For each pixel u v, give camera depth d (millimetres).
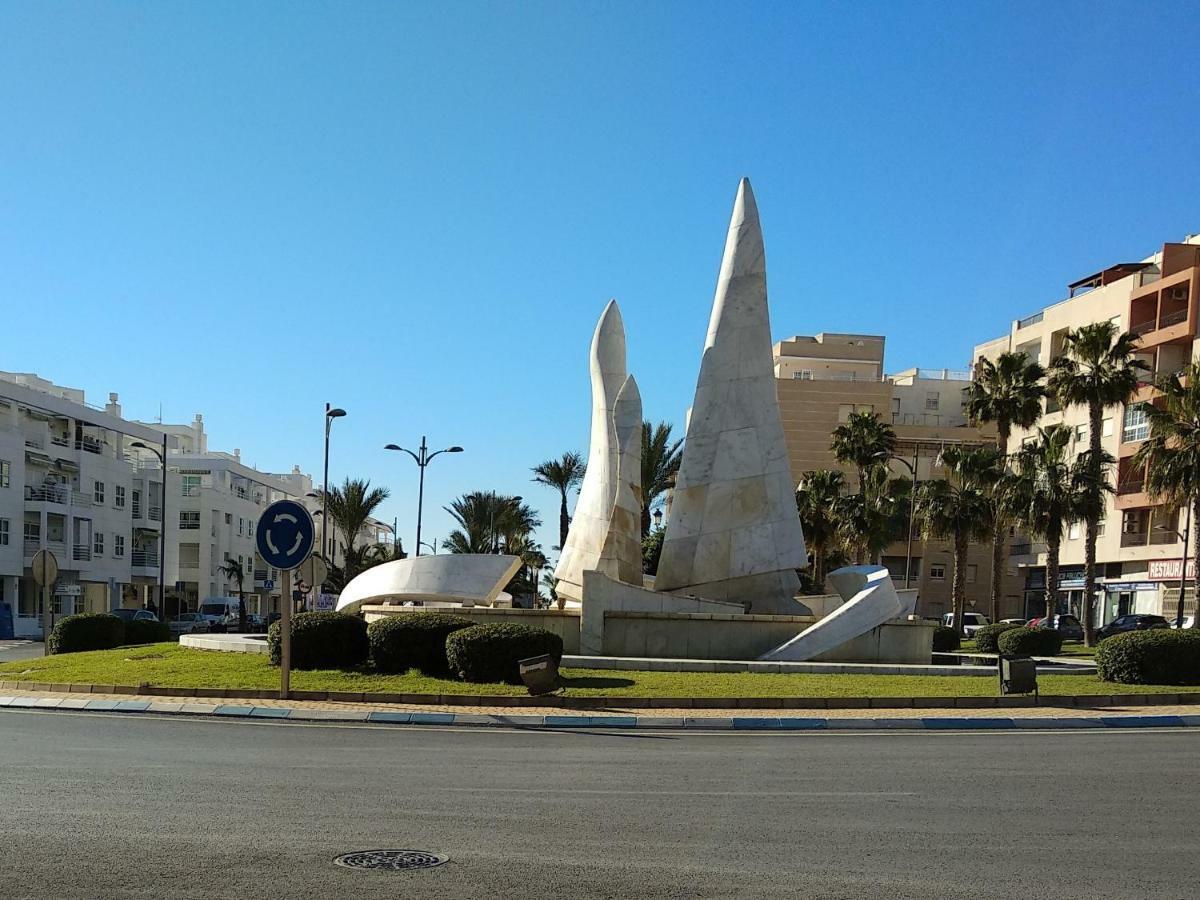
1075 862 6621
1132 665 18484
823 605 26156
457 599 24406
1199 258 50625
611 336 29109
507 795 8656
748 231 25312
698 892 5836
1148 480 40938
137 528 69188
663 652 22375
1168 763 10906
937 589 77500
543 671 15781
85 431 62219
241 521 87125
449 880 6023
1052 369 53781
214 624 60594
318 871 6176
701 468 24812
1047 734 13602
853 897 5777
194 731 12750
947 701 15984
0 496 51469
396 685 16516
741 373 25031
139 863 6309
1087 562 45125
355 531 67875
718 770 10109
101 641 26391
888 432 60844
